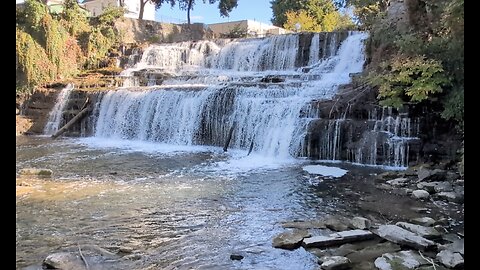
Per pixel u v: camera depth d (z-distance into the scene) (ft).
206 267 17.25
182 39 112.47
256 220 23.40
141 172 36.32
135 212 24.75
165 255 18.49
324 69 63.52
